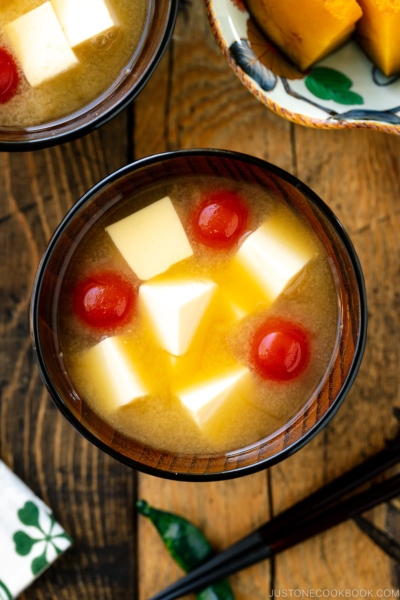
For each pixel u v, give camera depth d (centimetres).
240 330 44
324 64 47
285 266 43
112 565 49
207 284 43
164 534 48
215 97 48
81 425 42
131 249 43
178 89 48
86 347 44
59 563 49
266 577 49
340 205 48
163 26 43
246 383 43
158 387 43
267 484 49
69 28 45
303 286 44
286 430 43
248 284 43
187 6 48
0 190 48
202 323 43
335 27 45
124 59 45
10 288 48
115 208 44
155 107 48
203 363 43
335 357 43
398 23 44
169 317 43
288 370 43
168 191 44
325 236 43
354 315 42
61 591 49
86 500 49
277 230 43
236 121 48
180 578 49
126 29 45
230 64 45
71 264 43
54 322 43
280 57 46
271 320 44
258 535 48
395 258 48
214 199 43
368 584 49
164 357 43
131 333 44
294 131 48
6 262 48
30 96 45
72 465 49
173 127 48
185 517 49
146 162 42
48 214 48
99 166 48
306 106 46
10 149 43
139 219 43
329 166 48
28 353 48
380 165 48
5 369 48
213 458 43
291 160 48
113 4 45
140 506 48
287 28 45
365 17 45
